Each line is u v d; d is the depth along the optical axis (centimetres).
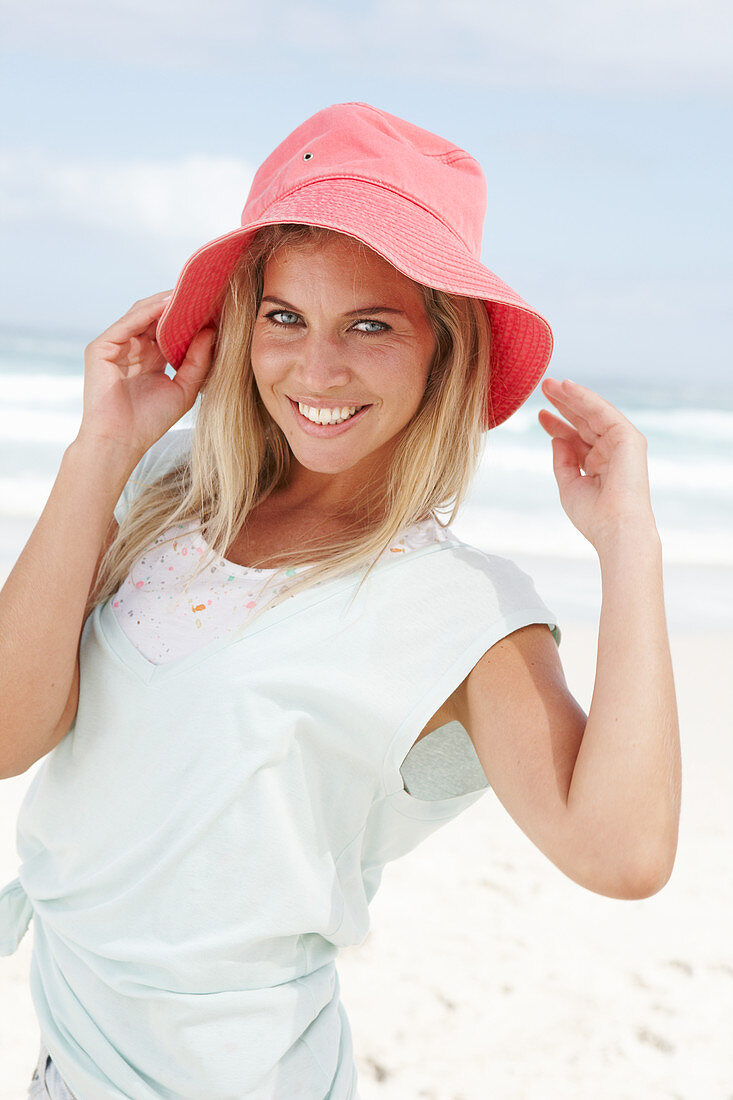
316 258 152
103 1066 151
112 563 176
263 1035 146
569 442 170
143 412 169
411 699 144
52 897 160
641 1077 311
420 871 429
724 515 1582
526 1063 314
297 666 145
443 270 147
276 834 144
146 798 150
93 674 160
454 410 162
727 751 583
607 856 131
